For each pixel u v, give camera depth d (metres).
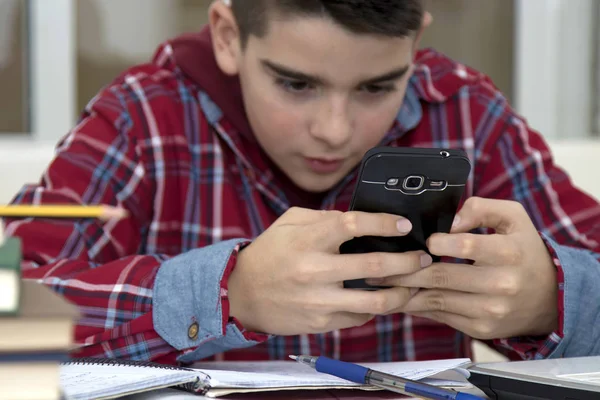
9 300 0.57
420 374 0.91
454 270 1.02
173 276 1.03
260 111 1.21
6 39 2.49
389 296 0.99
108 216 0.61
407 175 0.92
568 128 2.76
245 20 1.20
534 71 2.74
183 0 2.60
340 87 1.14
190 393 0.84
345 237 0.95
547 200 1.42
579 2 2.72
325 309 0.98
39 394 0.58
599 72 2.73
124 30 2.58
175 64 1.46
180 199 1.40
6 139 2.48
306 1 1.08
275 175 1.41
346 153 1.20
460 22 2.72
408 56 1.16
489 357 1.95
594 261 1.11
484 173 1.49
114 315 1.02
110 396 0.78
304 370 0.98
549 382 0.82
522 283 1.04
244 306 1.02
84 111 1.42
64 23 2.53
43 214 0.60
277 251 0.99
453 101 1.51
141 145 1.38
